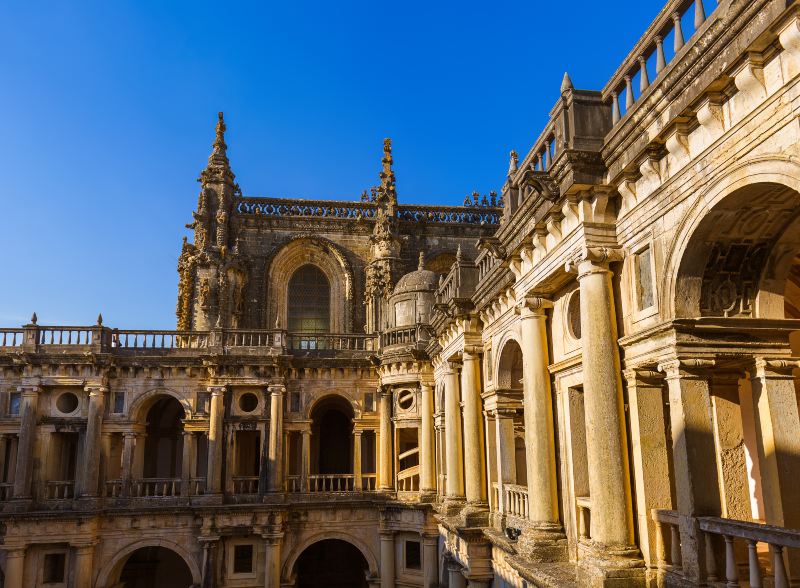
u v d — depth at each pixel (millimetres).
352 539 41875
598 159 14352
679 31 11984
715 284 12523
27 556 38656
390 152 52906
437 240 52906
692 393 12219
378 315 47625
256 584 40344
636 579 12992
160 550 49562
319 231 51094
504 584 22328
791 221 11602
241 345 43719
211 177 49000
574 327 17859
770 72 9789
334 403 49469
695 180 11688
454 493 29312
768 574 12406
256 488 44875
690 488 11859
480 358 27422
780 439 12219
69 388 41500
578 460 17438
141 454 42531
